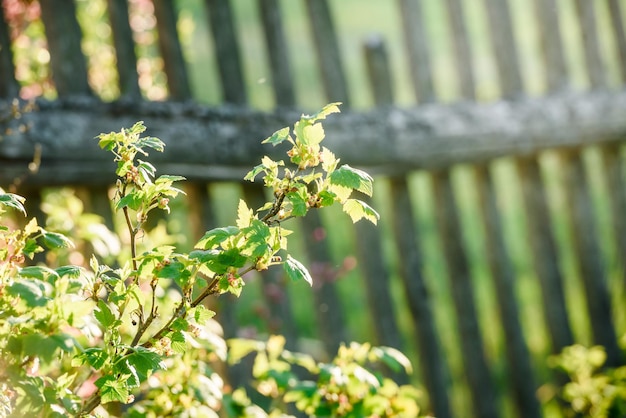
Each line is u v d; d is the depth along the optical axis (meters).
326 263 3.11
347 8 14.27
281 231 1.35
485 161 3.47
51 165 2.31
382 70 3.22
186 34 3.29
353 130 3.01
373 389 1.86
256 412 1.96
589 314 4.02
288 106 2.99
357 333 5.60
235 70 2.86
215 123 2.66
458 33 3.47
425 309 3.38
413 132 3.17
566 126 3.69
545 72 3.83
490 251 3.63
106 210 2.52
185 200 2.91
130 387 1.32
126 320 1.38
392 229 3.36
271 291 2.93
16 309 1.23
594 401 3.24
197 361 1.84
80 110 2.37
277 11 2.99
